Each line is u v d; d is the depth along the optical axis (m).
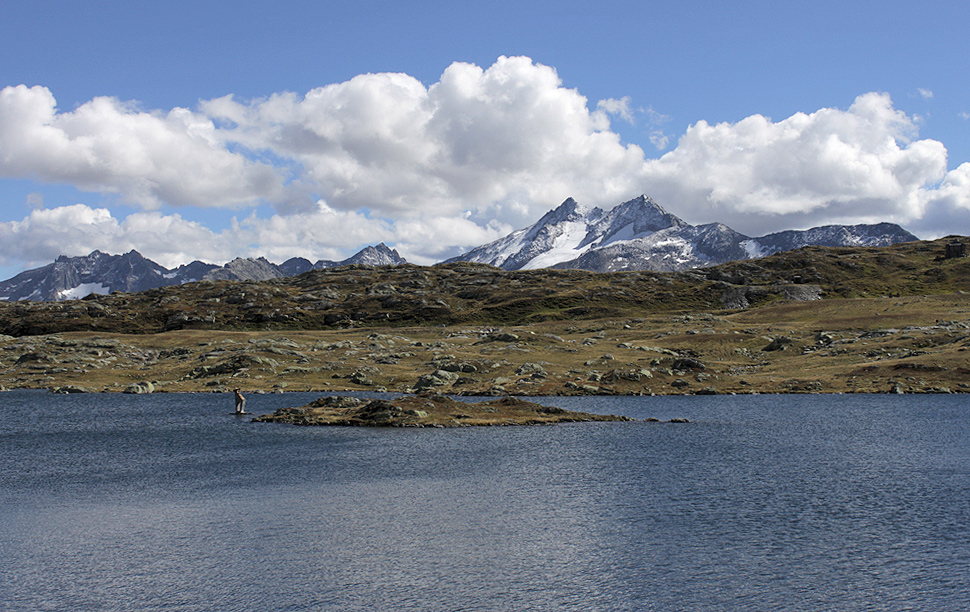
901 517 54.19
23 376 192.38
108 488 66.81
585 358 185.12
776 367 177.00
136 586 41.62
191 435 100.56
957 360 158.62
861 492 62.31
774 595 39.75
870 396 140.00
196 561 45.72
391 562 45.19
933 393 141.62
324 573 43.41
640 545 48.09
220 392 163.50
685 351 198.75
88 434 103.19
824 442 89.44
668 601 39.09
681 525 52.47
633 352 194.00
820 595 39.69
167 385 176.50
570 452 82.94
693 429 101.88
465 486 65.69
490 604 38.81
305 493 63.62
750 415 117.56
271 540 49.88
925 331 191.38
